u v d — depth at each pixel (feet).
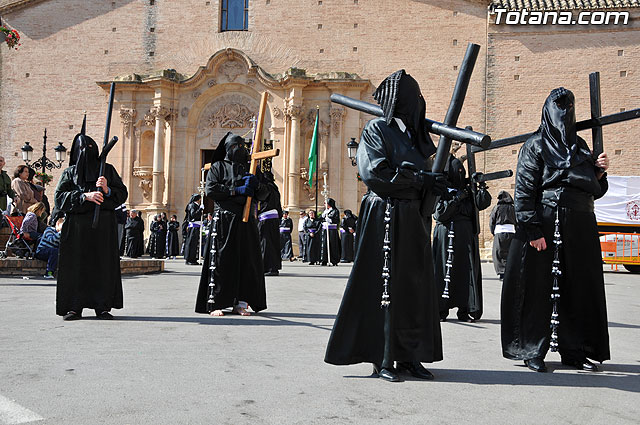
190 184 104.63
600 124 17.46
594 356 17.31
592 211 17.63
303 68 104.99
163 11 108.88
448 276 27.43
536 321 17.29
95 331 21.30
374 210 15.24
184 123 104.32
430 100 101.96
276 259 51.78
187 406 12.39
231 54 102.83
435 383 14.92
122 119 104.73
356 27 104.47
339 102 16.46
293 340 20.27
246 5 107.76
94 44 110.01
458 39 102.17
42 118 110.22
